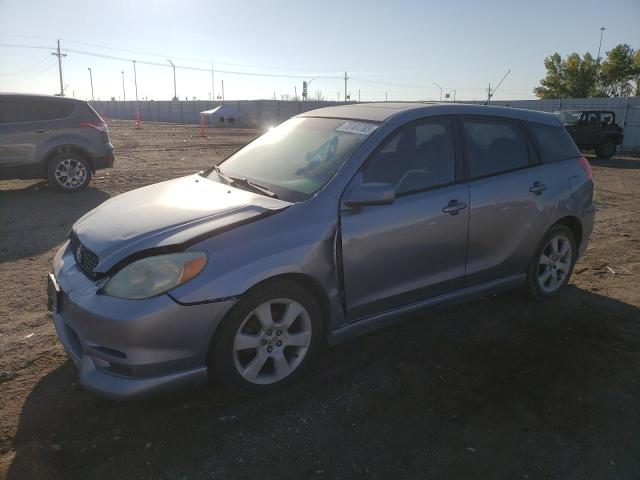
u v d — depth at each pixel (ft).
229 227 9.75
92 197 29.99
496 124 14.17
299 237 10.18
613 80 163.63
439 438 9.36
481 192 13.06
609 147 66.90
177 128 134.62
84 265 10.08
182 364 9.34
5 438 9.05
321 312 11.11
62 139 30.58
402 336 13.26
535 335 13.46
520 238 14.15
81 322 9.27
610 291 16.67
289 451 8.93
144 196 12.07
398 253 11.64
